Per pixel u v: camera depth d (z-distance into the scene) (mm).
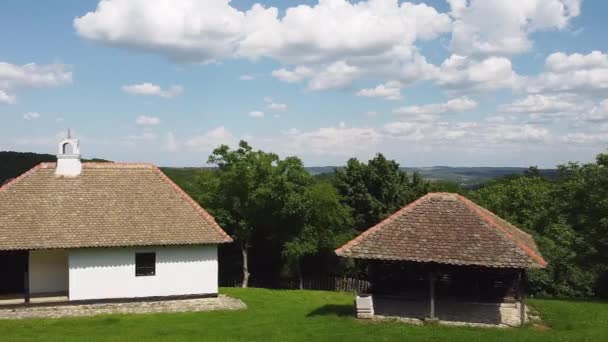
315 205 45062
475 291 25656
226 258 52500
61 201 29094
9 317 25750
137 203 30203
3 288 28719
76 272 27609
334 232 48406
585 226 42562
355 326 23344
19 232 26922
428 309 25406
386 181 56938
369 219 56188
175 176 68875
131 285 28484
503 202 54219
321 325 23875
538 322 24688
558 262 42812
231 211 46594
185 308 28578
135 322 25062
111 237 27953
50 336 21594
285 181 44531
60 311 26766
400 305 26047
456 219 24922
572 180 44250
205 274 29875
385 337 21062
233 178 44812
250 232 48062
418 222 25234
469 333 21656
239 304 29938
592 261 41125
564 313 27141
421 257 23422
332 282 48938
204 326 24188
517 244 23297
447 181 69938
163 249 29094
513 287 25297
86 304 27703
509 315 24609
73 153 30859
